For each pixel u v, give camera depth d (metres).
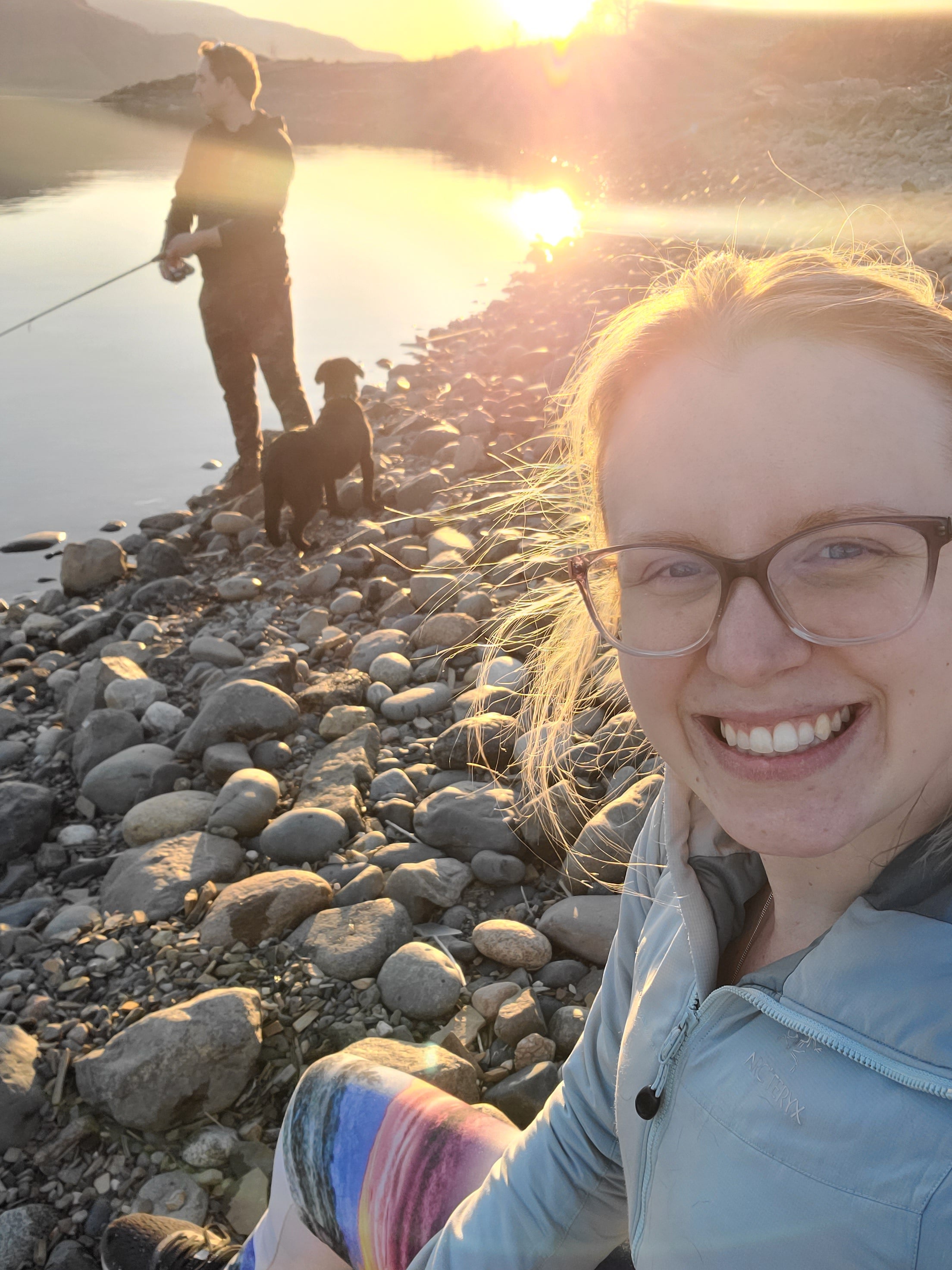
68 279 12.58
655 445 0.84
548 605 1.48
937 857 0.77
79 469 7.23
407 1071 2.15
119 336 10.66
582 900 2.62
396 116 62.94
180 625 4.80
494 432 6.52
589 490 1.19
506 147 41.88
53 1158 2.18
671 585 0.86
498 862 2.78
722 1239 0.83
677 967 1.03
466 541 4.91
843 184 12.96
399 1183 1.33
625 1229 1.30
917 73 25.33
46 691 4.39
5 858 3.22
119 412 8.39
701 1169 0.86
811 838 0.81
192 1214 2.04
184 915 2.77
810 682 0.78
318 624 4.51
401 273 14.02
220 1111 2.24
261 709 3.52
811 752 0.80
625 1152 1.04
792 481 0.78
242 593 4.97
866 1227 0.72
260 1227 1.50
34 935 2.77
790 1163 0.77
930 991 0.73
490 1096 2.18
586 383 1.10
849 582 0.77
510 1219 1.22
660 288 1.12
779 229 11.05
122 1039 2.28
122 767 3.46
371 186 24.52
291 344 6.14
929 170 12.20
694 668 0.85
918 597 0.75
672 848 1.04
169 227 5.92
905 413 0.78
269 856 2.97
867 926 0.79
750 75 32.03
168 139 37.09
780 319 0.80
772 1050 0.82
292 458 5.33
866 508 0.76
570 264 12.95
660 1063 0.93
